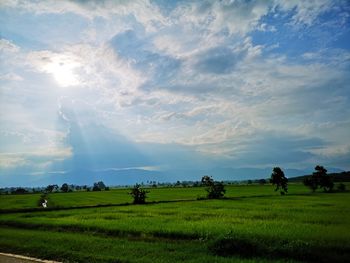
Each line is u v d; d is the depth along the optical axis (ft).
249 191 353.10
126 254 63.26
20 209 172.96
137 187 222.48
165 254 63.00
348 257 60.54
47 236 84.64
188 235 84.28
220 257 60.44
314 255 61.72
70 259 60.70
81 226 102.17
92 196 330.34
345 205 170.71
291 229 88.89
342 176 638.53
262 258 61.72
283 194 291.99
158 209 163.32
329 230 87.04
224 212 141.28
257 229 88.84
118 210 162.30
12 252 68.90
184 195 310.04
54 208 179.63
